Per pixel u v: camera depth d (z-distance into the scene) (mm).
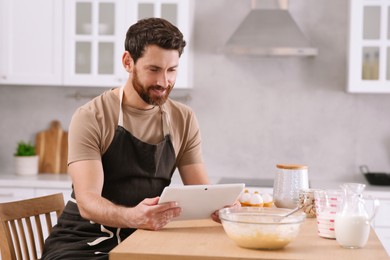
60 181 4863
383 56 4836
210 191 2611
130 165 2994
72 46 4984
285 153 5289
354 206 2348
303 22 5238
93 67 4984
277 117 5285
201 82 5332
